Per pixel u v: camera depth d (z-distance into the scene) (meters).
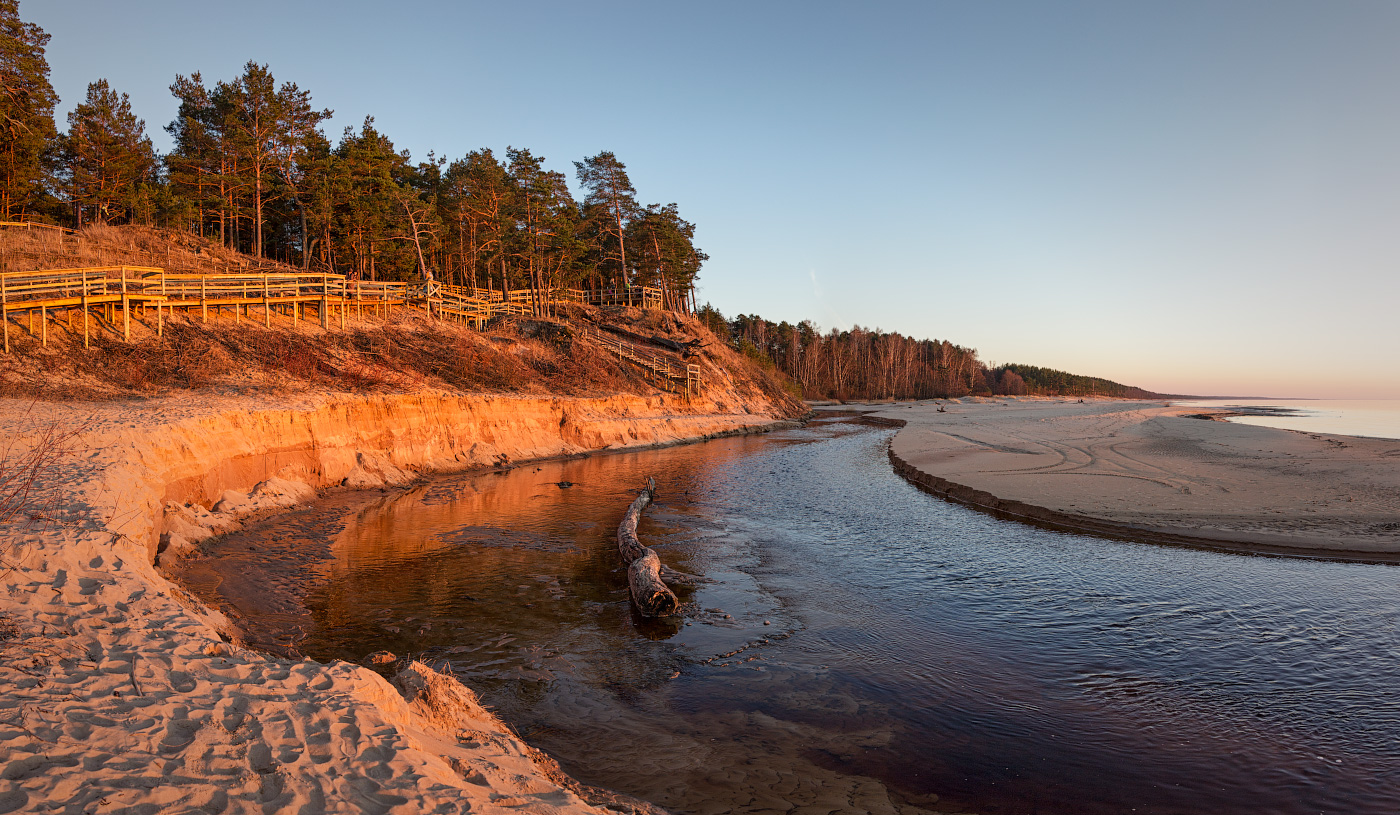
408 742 4.86
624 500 21.05
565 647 9.24
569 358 44.47
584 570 13.14
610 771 6.15
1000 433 42.97
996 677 8.51
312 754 4.43
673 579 12.57
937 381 135.62
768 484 25.19
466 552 14.14
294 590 11.09
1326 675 8.52
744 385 64.88
